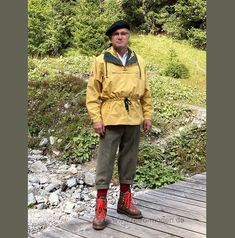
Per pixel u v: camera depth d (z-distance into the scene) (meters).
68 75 10.03
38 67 10.83
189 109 8.58
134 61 4.21
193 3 12.53
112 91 4.12
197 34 12.30
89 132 7.88
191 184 5.57
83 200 6.04
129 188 4.47
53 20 12.45
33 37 12.20
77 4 12.65
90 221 4.33
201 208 4.65
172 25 13.04
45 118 8.64
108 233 4.04
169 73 10.89
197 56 11.88
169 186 5.49
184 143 7.50
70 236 3.97
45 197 5.99
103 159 4.24
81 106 8.69
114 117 4.12
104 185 4.24
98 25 12.08
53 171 7.04
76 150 7.50
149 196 5.09
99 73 4.14
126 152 4.36
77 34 12.06
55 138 8.05
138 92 4.21
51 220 5.26
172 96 9.38
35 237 3.96
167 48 12.36
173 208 4.67
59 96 9.18
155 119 8.28
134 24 13.39
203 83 10.44
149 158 7.02
